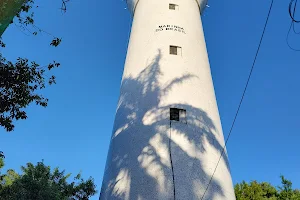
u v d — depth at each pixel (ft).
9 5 16.71
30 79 36.50
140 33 54.29
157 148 38.14
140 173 36.70
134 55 51.62
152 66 47.11
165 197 34.19
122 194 36.01
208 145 40.09
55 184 62.90
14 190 54.54
